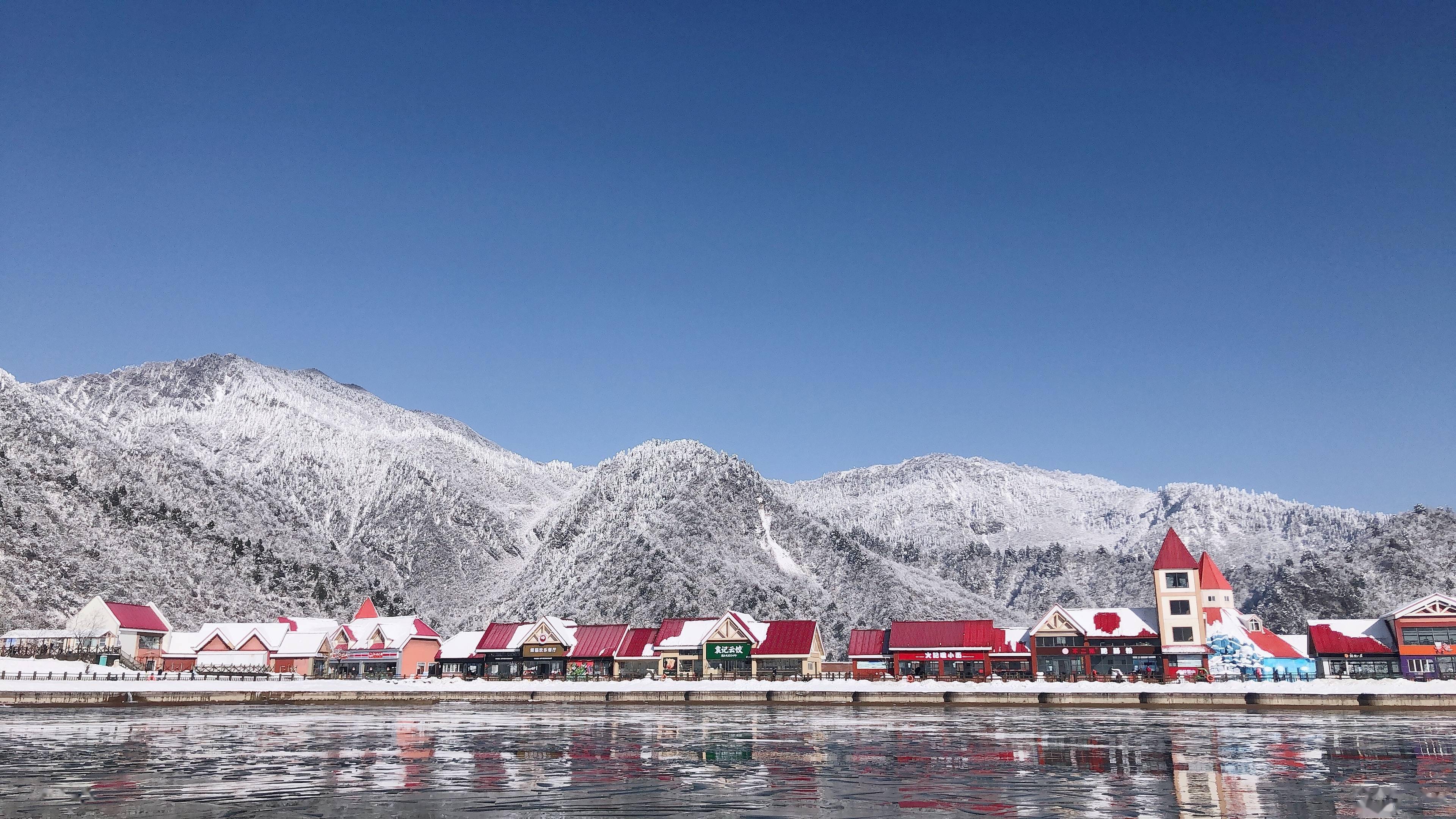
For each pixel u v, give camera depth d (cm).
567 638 15925
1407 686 11044
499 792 5000
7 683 12169
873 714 10531
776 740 7562
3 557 18088
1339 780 5319
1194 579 14000
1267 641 13775
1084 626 14338
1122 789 5047
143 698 12525
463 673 16375
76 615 17200
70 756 6500
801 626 15262
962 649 14462
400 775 5609
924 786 5172
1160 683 12231
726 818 4291
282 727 8862
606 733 8269
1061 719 9694
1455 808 4488
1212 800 4712
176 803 4653
